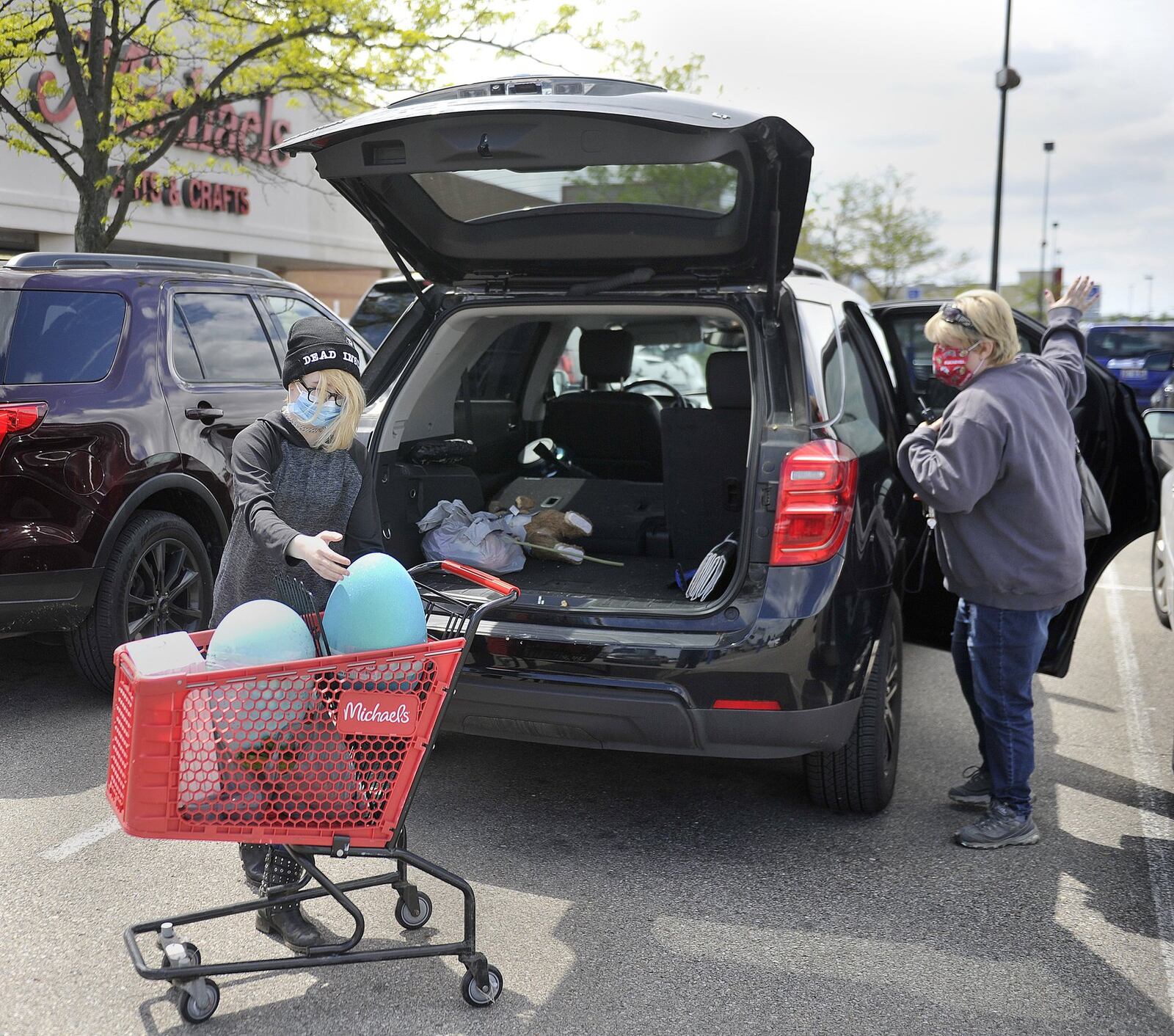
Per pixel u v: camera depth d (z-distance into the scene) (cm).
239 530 302
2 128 1208
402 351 424
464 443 462
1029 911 338
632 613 346
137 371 495
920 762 463
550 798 419
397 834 275
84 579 462
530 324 570
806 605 339
